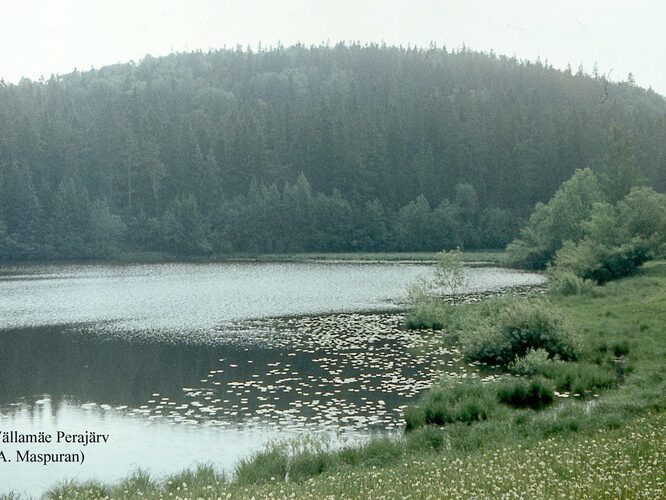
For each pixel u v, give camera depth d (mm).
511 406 18969
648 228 51438
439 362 26500
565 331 25906
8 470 15523
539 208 83375
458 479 11141
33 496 13781
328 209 114000
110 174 125375
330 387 22922
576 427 15312
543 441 14062
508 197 121500
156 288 59250
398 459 14406
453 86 186375
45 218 109938
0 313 42812
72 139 127750
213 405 20969
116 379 24766
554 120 131375
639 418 15195
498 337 26391
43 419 19781
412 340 31547
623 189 72438
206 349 30172
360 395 21797
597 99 190250
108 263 99375
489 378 23000
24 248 106062
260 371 25578
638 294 38719
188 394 22406
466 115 133125
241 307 44969
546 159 119625
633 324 29781
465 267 81500
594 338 27344
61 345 31516
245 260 103125
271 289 56938
